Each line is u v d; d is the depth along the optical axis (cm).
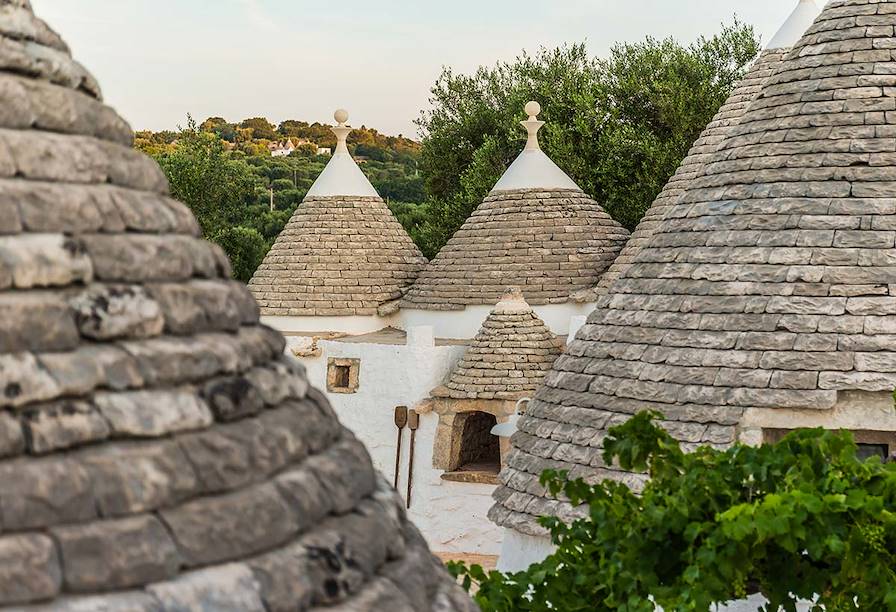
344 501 365
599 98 3734
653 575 732
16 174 327
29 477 289
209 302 362
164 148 5488
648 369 1216
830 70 1293
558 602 766
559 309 2214
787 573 731
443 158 4119
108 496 299
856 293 1160
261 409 358
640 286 1291
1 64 342
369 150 6894
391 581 358
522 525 1224
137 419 316
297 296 2406
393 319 2438
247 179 4612
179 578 302
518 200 2353
